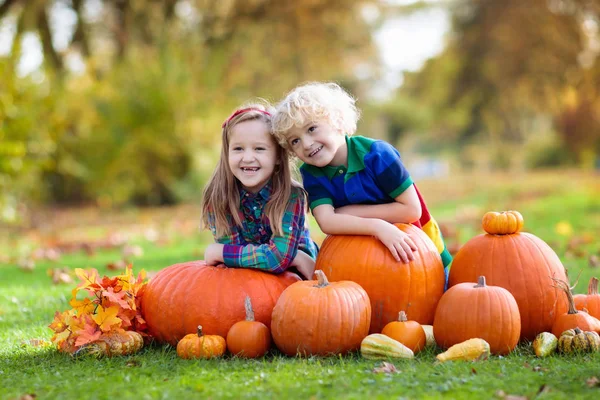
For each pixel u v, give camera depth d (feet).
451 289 10.87
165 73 55.47
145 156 54.24
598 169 104.42
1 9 59.82
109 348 10.78
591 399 7.93
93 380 9.22
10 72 33.37
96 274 11.44
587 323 10.89
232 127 12.01
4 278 20.76
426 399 7.97
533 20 90.33
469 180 93.20
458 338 10.46
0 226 42.14
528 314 11.32
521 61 95.61
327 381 8.82
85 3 67.46
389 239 11.37
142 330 11.75
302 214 12.21
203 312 11.12
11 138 33.32
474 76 109.29
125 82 54.80
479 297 10.49
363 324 10.61
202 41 71.10
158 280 11.80
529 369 9.41
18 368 10.21
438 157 215.10
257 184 12.12
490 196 57.72
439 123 156.46
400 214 12.03
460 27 106.63
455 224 35.27
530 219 36.01
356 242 11.62
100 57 72.95
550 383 8.61
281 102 12.00
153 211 51.57
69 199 56.90
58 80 50.03
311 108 11.53
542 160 120.88
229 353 10.82
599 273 17.95
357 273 11.35
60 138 48.08
